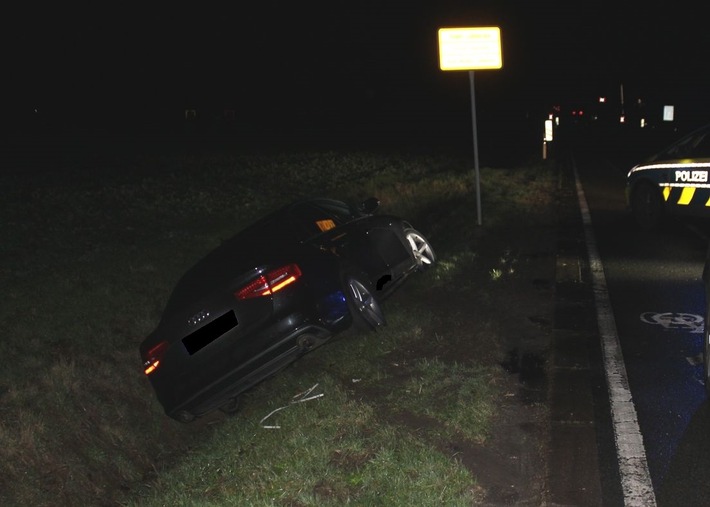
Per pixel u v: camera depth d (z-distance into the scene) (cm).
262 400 676
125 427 696
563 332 766
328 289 675
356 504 444
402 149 4269
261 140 5281
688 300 882
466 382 616
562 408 580
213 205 1905
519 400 599
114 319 895
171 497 512
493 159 3547
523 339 750
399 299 913
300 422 570
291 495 467
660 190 1350
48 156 3722
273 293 639
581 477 475
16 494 571
